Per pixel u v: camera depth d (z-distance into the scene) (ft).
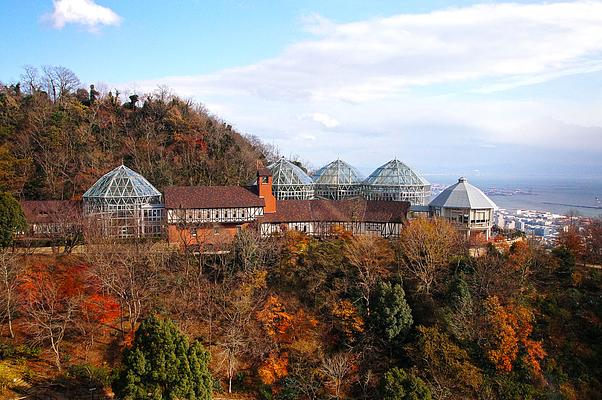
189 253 261.03
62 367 197.36
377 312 212.84
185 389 169.17
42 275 225.15
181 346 174.09
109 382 188.85
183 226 275.59
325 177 402.11
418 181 382.22
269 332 214.90
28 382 185.98
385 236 314.35
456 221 308.19
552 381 202.39
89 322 217.97
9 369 190.49
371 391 199.11
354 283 232.32
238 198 316.19
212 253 269.23
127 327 220.43
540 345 211.00
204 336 222.48
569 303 237.45
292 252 250.98
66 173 363.76
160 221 311.27
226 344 205.46
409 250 245.86
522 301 227.81
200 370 176.14
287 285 242.37
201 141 449.48
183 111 493.36
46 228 270.05
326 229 311.68
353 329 214.69
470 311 210.38
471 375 187.21
